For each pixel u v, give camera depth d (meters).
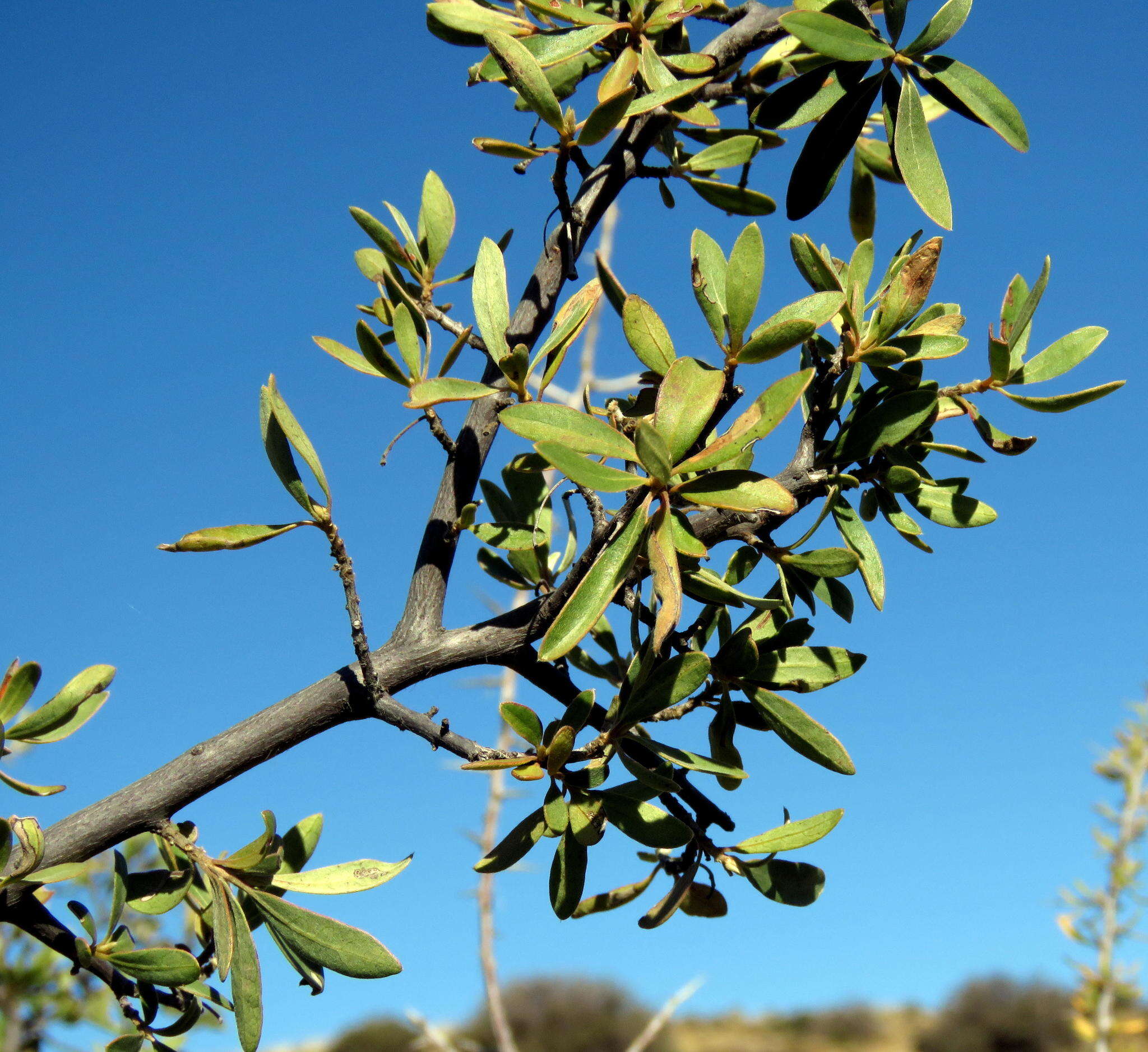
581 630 0.45
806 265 0.50
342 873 0.49
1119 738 1.65
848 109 0.54
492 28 0.56
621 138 0.60
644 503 0.45
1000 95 0.52
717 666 0.49
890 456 0.52
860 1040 7.77
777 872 0.50
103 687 0.48
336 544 0.49
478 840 1.05
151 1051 0.52
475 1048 1.00
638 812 0.47
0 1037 0.92
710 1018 8.01
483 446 0.55
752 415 0.45
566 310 0.52
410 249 0.59
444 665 0.50
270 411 0.50
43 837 0.47
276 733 0.49
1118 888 1.55
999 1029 7.19
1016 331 0.51
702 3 0.56
